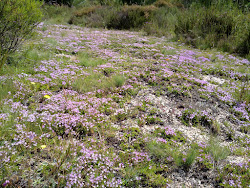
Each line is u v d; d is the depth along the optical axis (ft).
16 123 10.46
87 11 53.88
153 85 17.52
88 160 9.16
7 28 17.47
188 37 34.53
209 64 23.58
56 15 54.80
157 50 27.50
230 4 42.57
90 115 12.37
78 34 33.96
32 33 20.79
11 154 8.95
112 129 11.80
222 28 34.50
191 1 55.62
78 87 15.74
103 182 8.48
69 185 7.77
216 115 14.43
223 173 9.41
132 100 15.15
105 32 39.14
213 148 10.71
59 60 20.79
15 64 17.80
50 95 14.10
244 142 11.86
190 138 11.90
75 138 10.85
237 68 22.63
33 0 20.20
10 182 7.75
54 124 11.09
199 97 16.29
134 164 9.54
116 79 16.81
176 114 14.02
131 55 25.32
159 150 10.25
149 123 12.91
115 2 60.90
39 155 9.40
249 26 29.86
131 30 44.47
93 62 20.88
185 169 9.73
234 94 17.06
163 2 55.42
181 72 20.21
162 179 8.96
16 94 13.06
